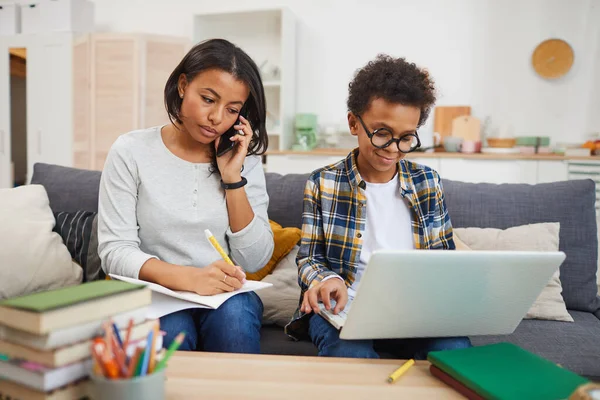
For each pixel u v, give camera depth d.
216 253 1.43
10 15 4.44
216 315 1.24
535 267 0.96
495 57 3.91
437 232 1.44
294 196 1.90
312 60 4.30
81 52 4.26
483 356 0.95
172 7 4.60
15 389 0.74
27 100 4.43
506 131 3.79
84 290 0.80
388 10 4.11
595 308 1.74
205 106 1.29
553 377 0.87
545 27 3.81
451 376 0.90
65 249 1.76
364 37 4.17
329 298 1.16
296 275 1.69
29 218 1.75
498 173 3.58
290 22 4.13
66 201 1.96
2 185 4.47
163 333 0.84
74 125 4.34
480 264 0.93
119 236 1.36
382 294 0.93
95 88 4.25
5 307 0.73
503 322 1.08
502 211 1.83
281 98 4.05
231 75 1.29
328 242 1.42
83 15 4.42
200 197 1.42
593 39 3.71
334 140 4.14
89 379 0.74
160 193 1.39
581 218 1.80
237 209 1.41
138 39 4.12
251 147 1.49
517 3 3.84
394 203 1.43
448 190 1.90
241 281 1.22
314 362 0.99
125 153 1.40
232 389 0.85
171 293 1.12
